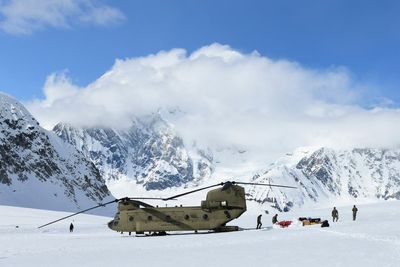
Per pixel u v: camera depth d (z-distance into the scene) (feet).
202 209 174.09
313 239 114.83
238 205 174.81
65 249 121.90
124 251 110.01
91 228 288.92
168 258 91.50
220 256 91.20
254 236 133.80
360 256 82.89
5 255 111.65
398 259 78.18
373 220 177.99
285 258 84.64
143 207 184.85
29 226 298.56
